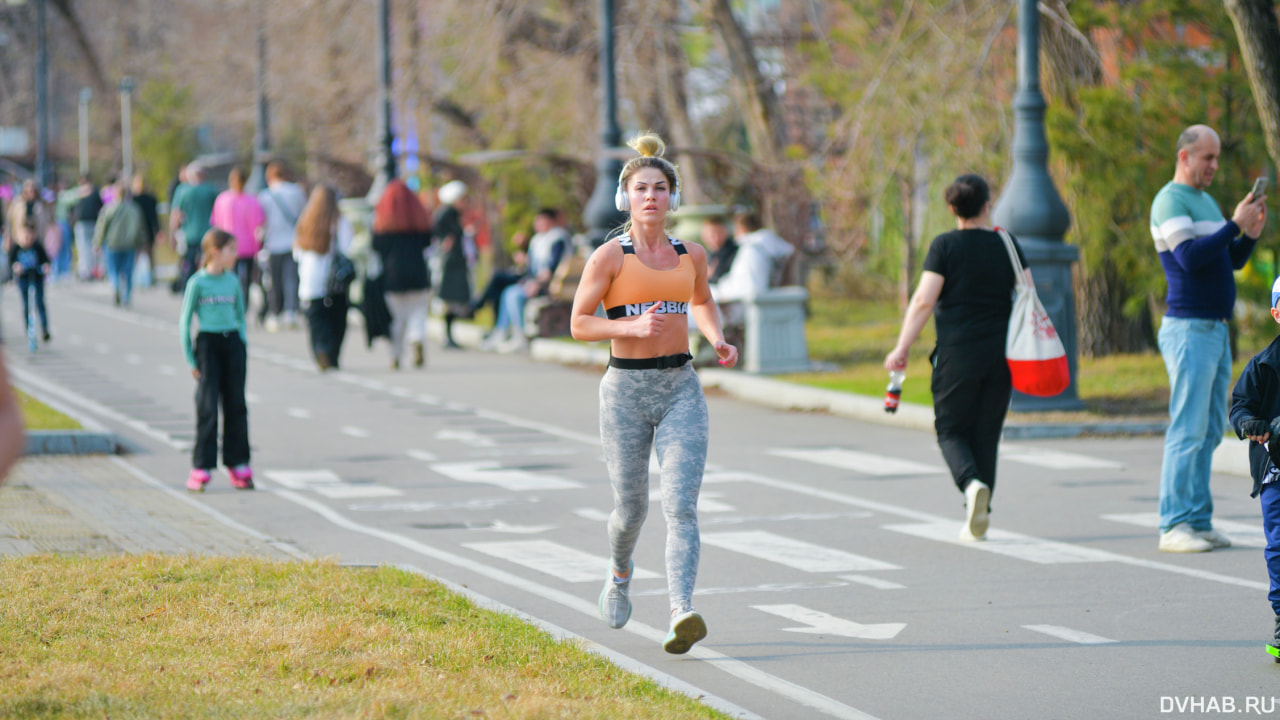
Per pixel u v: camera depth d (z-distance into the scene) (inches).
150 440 1675.7
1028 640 847.7
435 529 1200.8
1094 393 1958.7
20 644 732.7
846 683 760.3
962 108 2432.3
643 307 800.9
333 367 2396.7
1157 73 2121.1
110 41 6943.9
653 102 3619.6
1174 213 1066.7
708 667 788.6
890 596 962.7
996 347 1113.4
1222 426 1107.9
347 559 1066.7
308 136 4724.4
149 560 942.4
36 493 1284.4
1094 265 2193.7
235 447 1386.6
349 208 3373.5
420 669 706.2
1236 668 786.8
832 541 1151.6
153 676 673.0
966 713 709.3
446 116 4025.6
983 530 1120.8
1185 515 1104.2
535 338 2704.2
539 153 3275.1
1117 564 1060.5
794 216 3016.7
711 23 3218.5
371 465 1540.4
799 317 2281.0
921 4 2503.7
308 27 4232.3
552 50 3634.4
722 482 1437.0
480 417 1910.7
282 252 3024.1
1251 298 2065.7
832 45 2748.5
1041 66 2281.0
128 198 3435.0
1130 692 743.1
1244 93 2075.5
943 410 1131.3
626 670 746.2
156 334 2878.9
